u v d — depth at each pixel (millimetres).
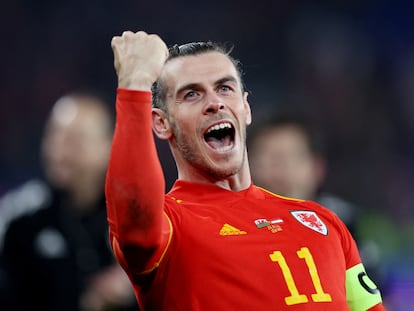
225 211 8102
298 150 14102
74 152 13188
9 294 12648
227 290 7398
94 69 39812
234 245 7668
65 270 12969
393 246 32500
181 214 7773
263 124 14344
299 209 8547
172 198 8336
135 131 7008
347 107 39969
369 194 37406
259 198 8570
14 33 39812
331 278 7906
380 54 42125
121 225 6934
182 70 8398
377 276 14586
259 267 7582
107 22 40812
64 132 13305
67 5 40562
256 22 42750
